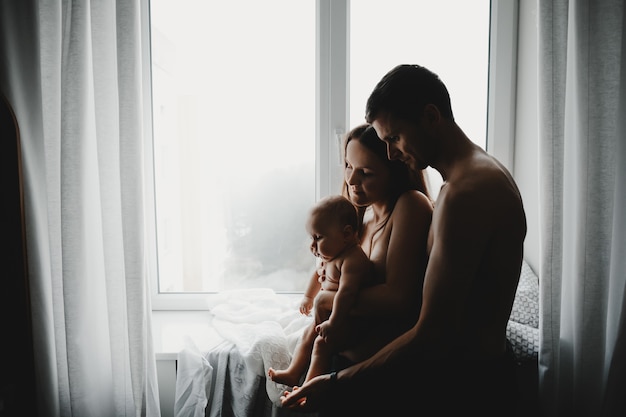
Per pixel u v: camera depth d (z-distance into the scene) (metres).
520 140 1.59
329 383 0.98
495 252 0.81
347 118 1.59
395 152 0.93
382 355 0.90
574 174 1.26
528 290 1.45
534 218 1.54
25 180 1.21
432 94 0.85
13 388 1.19
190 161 1.68
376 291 0.96
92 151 1.27
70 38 1.17
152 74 1.61
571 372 1.28
